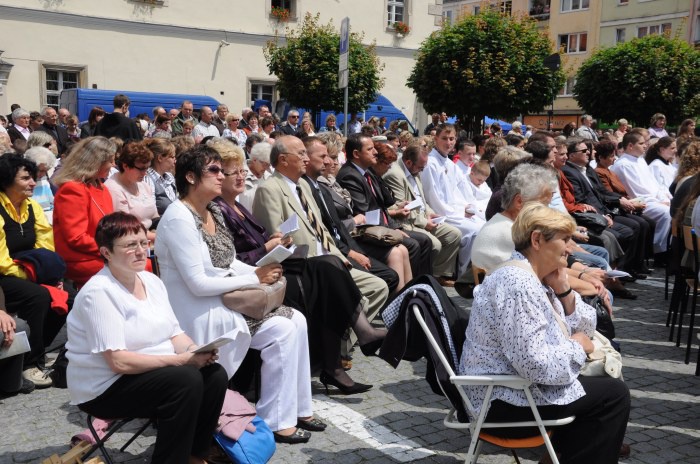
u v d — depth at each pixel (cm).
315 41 1681
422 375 501
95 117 1225
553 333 295
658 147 955
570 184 765
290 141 503
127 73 1955
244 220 462
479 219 790
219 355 368
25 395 446
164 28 1994
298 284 454
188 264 362
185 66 2047
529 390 292
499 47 1283
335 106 1700
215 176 373
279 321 386
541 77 1311
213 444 346
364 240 600
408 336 323
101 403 304
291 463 359
